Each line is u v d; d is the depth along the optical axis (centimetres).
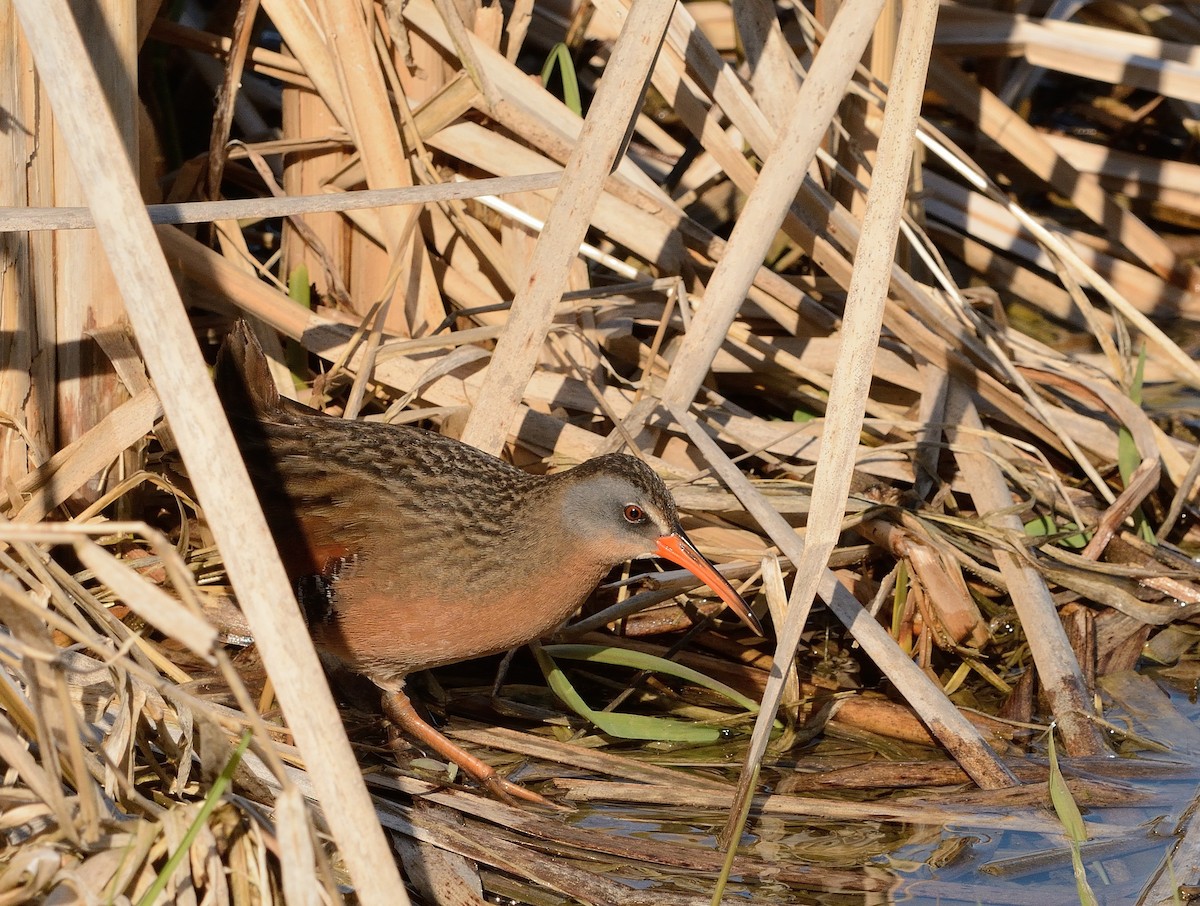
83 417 783
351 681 822
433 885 648
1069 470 1022
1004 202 970
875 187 636
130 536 812
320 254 955
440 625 754
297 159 960
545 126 930
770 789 757
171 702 651
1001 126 1181
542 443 907
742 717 819
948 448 955
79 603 711
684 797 735
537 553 754
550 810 731
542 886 662
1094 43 1159
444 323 934
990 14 1173
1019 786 741
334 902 497
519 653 868
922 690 758
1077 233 1248
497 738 778
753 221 774
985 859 702
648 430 927
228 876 558
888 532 891
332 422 790
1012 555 877
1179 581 909
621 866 686
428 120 931
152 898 477
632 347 987
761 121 881
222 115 911
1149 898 639
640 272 970
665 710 830
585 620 845
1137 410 997
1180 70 1132
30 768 527
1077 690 805
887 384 1037
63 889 515
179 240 871
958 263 1234
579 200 759
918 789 754
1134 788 752
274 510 758
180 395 485
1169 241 1279
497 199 940
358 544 746
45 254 750
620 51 734
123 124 750
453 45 919
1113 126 1384
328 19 880
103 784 583
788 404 1031
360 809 483
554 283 777
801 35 1170
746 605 783
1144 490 945
